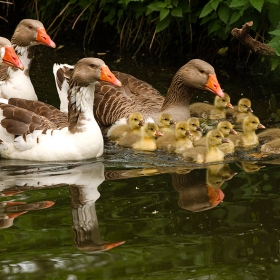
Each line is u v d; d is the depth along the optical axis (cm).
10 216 1051
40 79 1877
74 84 1342
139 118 1454
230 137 1430
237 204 1098
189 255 927
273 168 1275
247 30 1609
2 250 945
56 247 952
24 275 873
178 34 2117
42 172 1267
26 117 1366
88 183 1199
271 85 1823
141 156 1378
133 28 2184
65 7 2212
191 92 1586
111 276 870
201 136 1509
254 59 1964
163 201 1111
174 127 1505
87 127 1345
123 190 1162
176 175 1245
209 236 987
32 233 991
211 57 2067
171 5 1931
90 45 2248
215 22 1912
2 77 1689
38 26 1641
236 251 938
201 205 1092
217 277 872
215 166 1301
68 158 1337
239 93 1761
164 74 1928
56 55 2128
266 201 1108
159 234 988
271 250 945
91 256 923
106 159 1356
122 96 1583
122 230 1005
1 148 1355
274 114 1606
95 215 1053
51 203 1102
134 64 2033
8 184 1199
